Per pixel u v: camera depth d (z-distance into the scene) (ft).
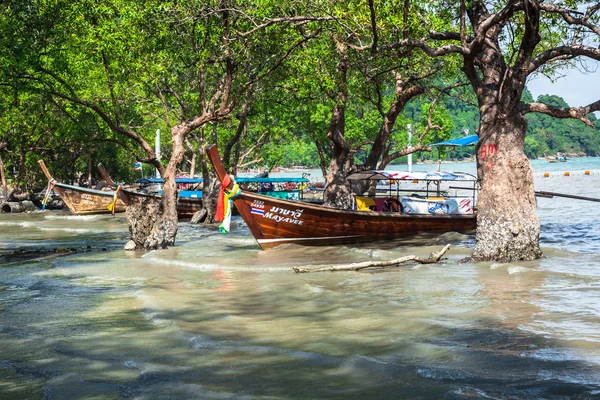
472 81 50.96
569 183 229.45
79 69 88.28
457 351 25.41
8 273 52.34
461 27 48.26
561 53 47.24
